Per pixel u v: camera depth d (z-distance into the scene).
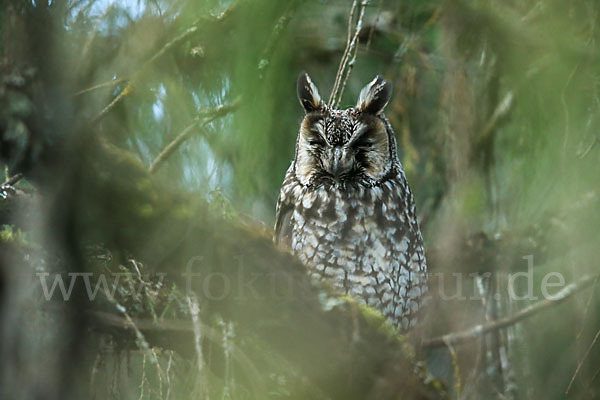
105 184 4.09
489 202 7.93
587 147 6.91
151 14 6.00
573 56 6.70
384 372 5.66
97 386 5.68
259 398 5.07
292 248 8.02
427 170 8.88
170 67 6.48
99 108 5.39
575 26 6.89
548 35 6.83
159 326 5.29
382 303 7.87
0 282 4.63
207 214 4.54
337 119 8.13
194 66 6.53
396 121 9.09
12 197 5.84
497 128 7.64
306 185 8.18
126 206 4.19
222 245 4.62
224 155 6.54
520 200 7.95
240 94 6.37
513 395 7.25
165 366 6.17
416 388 5.88
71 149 3.89
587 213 7.16
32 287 4.64
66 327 4.63
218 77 6.51
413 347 6.43
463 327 8.07
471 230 8.19
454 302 8.29
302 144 8.28
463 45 7.50
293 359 5.43
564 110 6.71
